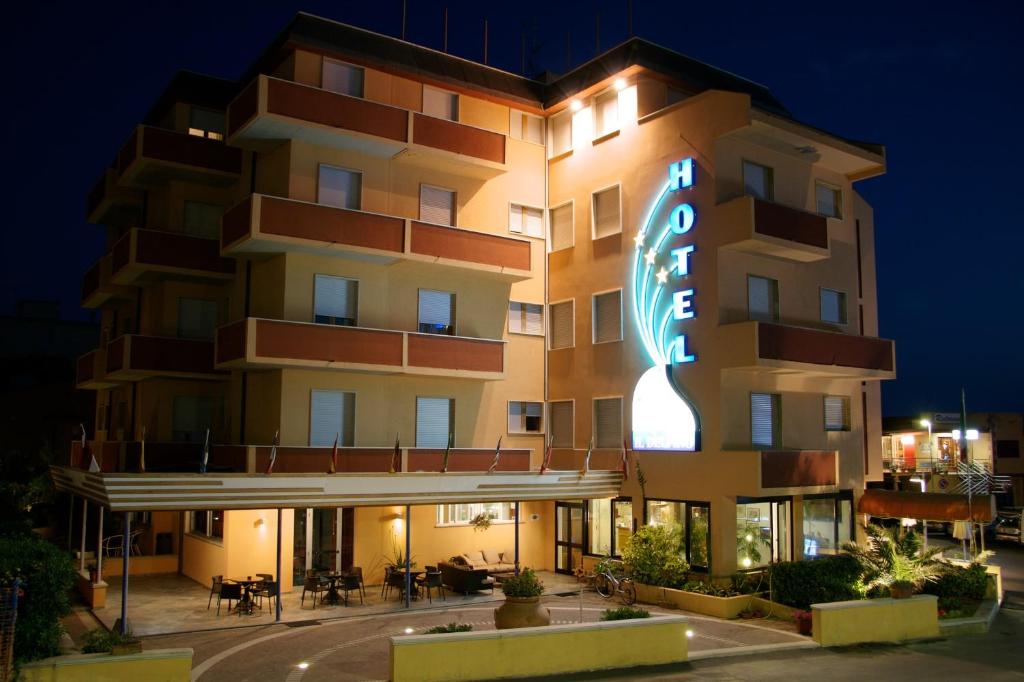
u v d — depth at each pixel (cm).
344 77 2550
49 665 1230
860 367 2633
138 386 2845
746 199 2325
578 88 2841
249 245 2323
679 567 2300
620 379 2664
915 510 2561
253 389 2541
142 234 2598
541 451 2881
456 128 2614
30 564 1319
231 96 2967
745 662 1631
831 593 2078
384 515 2508
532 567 2803
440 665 1388
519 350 2866
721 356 2361
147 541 2778
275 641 1777
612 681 1460
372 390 2500
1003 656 1750
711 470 2347
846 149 2625
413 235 2491
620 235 2709
